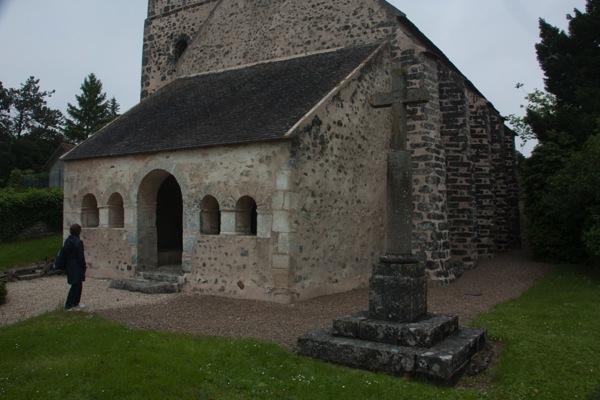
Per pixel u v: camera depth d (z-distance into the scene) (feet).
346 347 19.25
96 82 180.86
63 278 44.21
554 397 15.87
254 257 32.96
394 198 21.88
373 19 43.78
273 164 32.37
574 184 40.11
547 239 50.03
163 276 38.24
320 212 33.94
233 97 42.63
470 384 17.66
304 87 38.42
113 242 42.09
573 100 55.47
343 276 36.06
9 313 29.19
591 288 34.65
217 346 20.33
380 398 15.75
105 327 23.57
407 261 21.16
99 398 15.35
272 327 25.02
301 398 15.71
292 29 47.83
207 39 53.36
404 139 22.47
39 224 67.31
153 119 45.68
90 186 43.98
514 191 62.85
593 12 53.93
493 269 46.42
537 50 59.31
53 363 18.11
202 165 36.06
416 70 41.52
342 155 36.14
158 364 17.84
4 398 15.08
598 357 19.35
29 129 171.63
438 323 19.95
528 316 26.48
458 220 47.09
